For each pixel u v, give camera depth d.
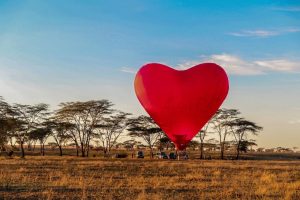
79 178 20.56
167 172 25.91
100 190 16.48
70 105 67.69
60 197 14.88
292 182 20.77
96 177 21.78
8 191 16.09
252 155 76.88
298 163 43.75
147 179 20.89
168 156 60.34
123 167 29.92
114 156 61.31
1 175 21.31
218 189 17.39
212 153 81.00
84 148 67.31
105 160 43.31
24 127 67.38
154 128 69.06
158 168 29.52
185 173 25.33
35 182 18.73
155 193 16.02
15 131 66.31
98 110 68.06
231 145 70.12
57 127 66.19
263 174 23.77
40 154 67.12
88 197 14.91
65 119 67.31
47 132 65.81
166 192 16.39
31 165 30.61
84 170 26.44
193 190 17.05
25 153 67.62
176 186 18.12
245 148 70.00
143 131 68.75
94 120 68.31
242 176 23.22
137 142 76.12
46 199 14.40
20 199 14.48
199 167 31.34
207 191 16.78
